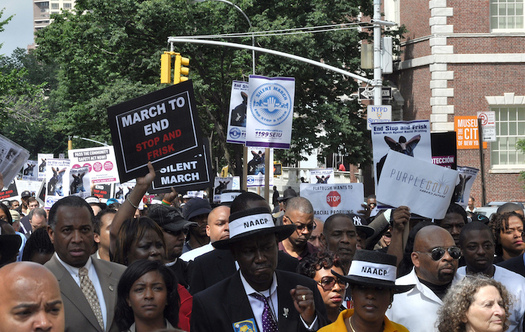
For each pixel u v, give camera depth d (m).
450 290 4.70
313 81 33.62
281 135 12.12
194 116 6.58
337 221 6.79
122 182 6.43
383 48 20.62
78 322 4.82
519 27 32.16
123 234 5.32
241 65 32.56
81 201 5.13
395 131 8.78
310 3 33.59
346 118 33.09
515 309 5.71
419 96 33.44
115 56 34.50
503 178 31.34
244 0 31.75
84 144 61.59
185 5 31.62
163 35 32.53
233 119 14.62
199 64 33.81
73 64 35.66
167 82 21.39
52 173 16.06
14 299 3.08
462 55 31.94
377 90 20.48
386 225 8.25
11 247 5.77
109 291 5.06
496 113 32.03
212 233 7.29
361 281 4.43
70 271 5.02
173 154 6.55
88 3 33.84
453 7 31.97
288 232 4.72
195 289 5.92
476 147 31.52
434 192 7.88
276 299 4.59
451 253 5.42
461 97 32.00
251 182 18.28
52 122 37.06
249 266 4.45
